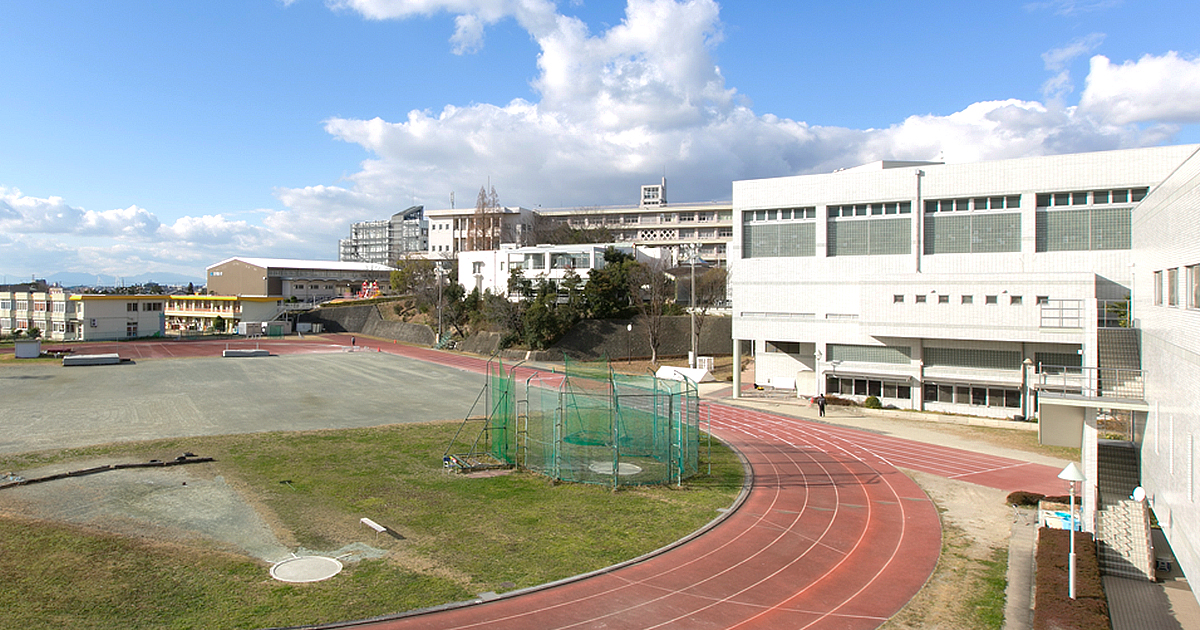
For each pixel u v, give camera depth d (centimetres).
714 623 1642
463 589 1792
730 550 2138
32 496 2509
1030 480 3058
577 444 3512
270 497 2570
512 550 2088
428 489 2720
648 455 3356
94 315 9538
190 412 4391
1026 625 1636
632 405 3934
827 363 5119
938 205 4769
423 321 10519
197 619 1579
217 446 3416
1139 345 2389
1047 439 2319
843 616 1688
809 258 5209
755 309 5425
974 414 4588
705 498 2692
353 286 14125
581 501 2605
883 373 4866
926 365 4784
